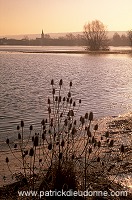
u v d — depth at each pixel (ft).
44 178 23.89
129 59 309.83
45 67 210.59
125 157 34.88
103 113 69.26
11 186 26.05
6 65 223.30
